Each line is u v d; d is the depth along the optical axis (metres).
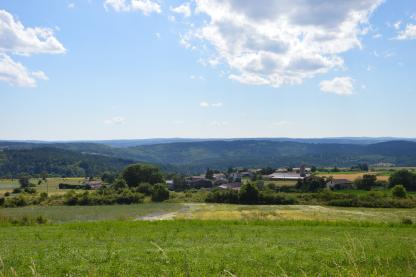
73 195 112.19
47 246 23.45
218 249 21.39
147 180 141.88
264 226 36.97
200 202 110.06
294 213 75.31
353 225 38.66
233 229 33.91
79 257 18.88
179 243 24.23
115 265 16.66
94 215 82.44
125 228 35.28
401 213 75.44
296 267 16.23
